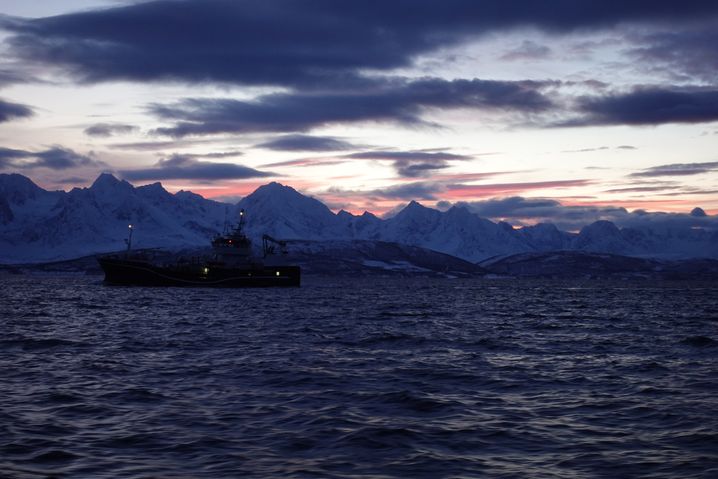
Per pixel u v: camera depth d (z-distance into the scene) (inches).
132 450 1018.7
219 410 1307.8
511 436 1128.2
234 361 2012.8
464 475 910.4
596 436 1131.3
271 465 945.5
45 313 4276.6
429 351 2352.4
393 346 2496.3
